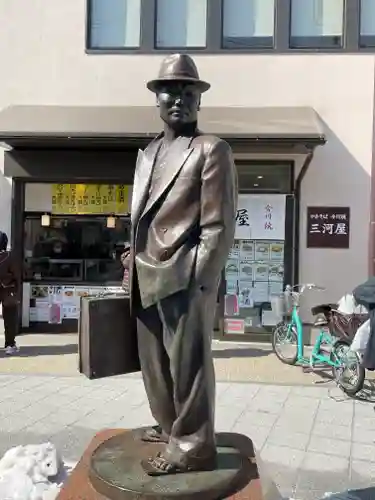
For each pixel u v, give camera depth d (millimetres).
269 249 10453
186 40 10633
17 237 10773
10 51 10719
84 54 10641
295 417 6051
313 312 7734
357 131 10227
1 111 10250
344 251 10258
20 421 5801
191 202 3105
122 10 10719
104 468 3082
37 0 10664
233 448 3412
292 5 10438
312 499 4160
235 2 10539
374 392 7031
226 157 3123
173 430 3080
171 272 2982
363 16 10336
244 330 10516
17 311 10250
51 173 10227
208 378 3059
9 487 3586
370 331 6234
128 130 9070
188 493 2789
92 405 6355
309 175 10312
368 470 4699
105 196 10898
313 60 10281
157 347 3250
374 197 10188
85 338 3344
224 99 10414
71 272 11055
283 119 9508
